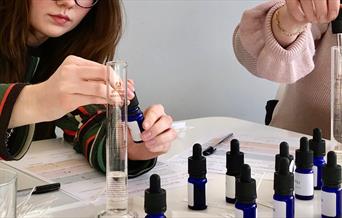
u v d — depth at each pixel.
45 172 0.84
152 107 0.84
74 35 1.18
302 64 1.10
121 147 0.65
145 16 1.62
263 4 1.09
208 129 1.12
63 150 0.98
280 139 1.03
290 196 0.61
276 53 1.05
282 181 0.61
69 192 0.74
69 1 1.02
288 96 1.33
